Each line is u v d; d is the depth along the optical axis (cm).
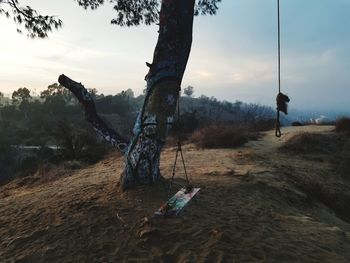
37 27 876
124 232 578
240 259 496
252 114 5188
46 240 576
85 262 513
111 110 11700
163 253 520
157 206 660
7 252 559
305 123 2575
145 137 724
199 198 721
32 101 13275
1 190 1145
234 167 1119
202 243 536
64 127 1970
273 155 1520
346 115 1973
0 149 6022
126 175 733
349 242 609
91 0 988
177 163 1205
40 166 1491
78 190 802
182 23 718
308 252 536
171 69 723
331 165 1458
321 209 927
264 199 801
